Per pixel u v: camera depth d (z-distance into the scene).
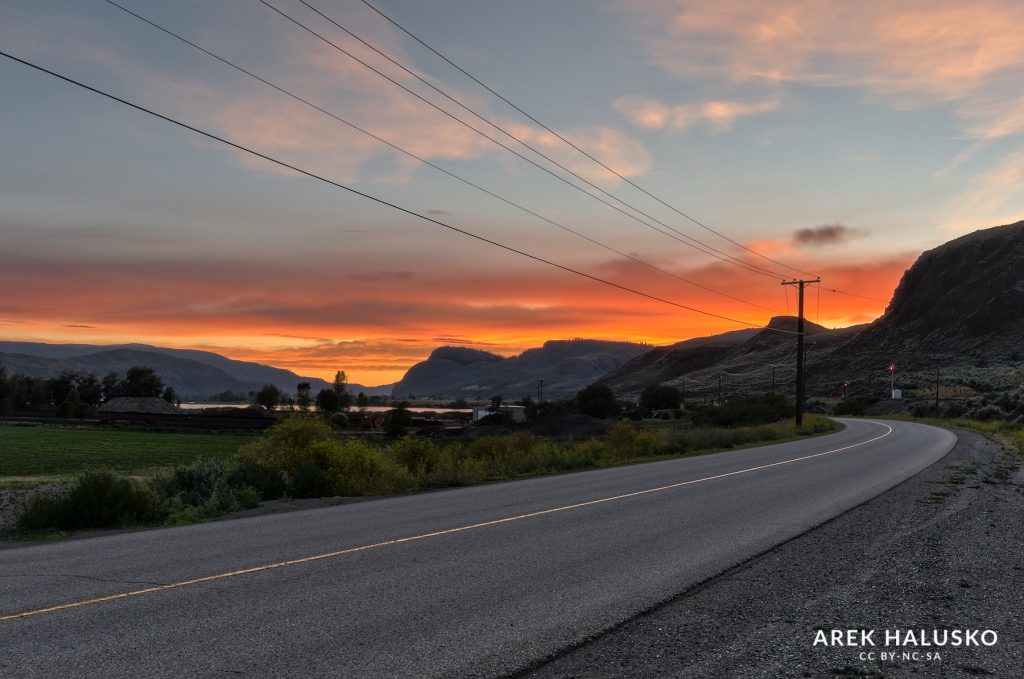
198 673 4.74
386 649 5.27
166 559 8.51
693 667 4.98
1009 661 5.21
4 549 9.59
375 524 11.27
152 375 180.12
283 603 6.48
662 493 15.44
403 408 77.50
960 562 8.59
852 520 11.68
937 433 46.59
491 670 4.88
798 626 5.98
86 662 4.93
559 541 9.68
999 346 177.00
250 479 16.34
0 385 155.00
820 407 129.12
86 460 40.88
